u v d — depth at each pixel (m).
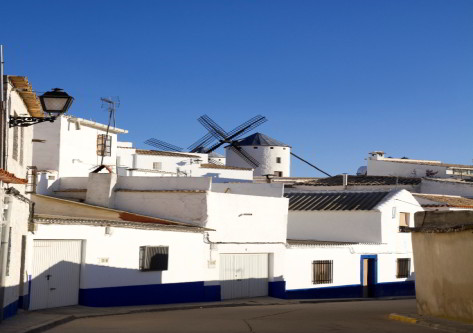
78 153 42.22
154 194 28.52
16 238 17.11
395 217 36.09
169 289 25.14
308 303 28.88
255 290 29.14
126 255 23.34
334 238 36.09
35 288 19.95
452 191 49.28
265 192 33.06
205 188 27.77
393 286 35.59
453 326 16.77
